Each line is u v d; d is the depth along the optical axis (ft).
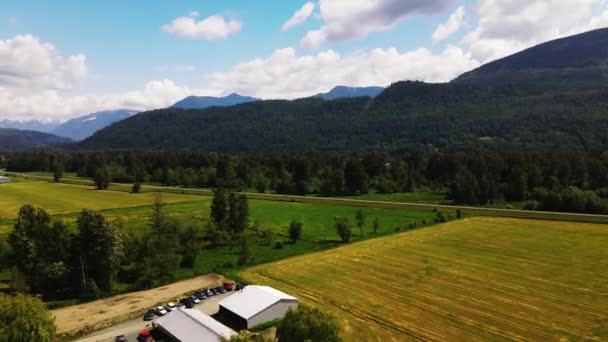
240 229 355.15
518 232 351.67
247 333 146.61
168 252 270.67
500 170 613.11
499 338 172.65
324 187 640.17
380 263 276.21
